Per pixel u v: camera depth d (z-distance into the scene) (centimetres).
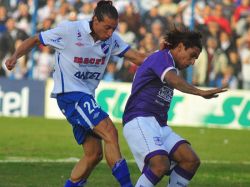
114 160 2139
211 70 5622
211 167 3344
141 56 2305
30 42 2233
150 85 2077
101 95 5531
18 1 5884
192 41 2067
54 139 4381
